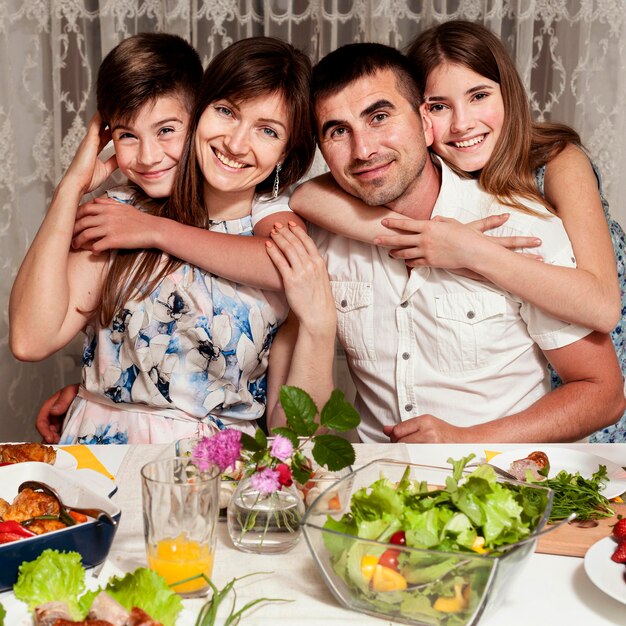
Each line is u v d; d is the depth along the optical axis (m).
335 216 1.68
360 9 2.36
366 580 0.87
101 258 1.69
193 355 1.63
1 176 2.37
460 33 1.68
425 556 0.84
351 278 1.78
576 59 2.41
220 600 0.87
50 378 2.46
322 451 0.99
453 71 1.67
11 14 2.36
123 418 1.64
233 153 1.56
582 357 1.63
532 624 0.88
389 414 1.80
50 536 0.88
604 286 1.59
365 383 1.82
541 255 1.62
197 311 1.62
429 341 1.73
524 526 0.92
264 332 1.68
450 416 1.74
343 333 1.80
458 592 0.84
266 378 1.75
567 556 1.01
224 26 2.39
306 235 1.62
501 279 1.57
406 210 1.71
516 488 0.98
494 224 1.62
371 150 1.56
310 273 1.59
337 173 1.62
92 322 1.72
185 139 1.63
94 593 0.83
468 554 0.82
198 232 1.61
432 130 1.72
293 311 1.65
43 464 1.07
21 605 0.85
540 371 1.73
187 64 1.62
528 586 0.95
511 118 1.70
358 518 0.93
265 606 0.91
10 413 2.44
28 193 2.45
